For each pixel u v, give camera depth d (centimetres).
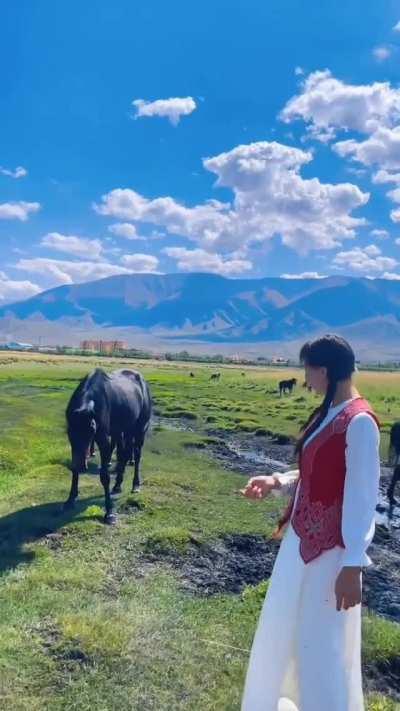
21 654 593
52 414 2452
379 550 1120
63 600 724
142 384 1329
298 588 377
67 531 988
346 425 371
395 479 1477
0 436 1827
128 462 1574
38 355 12838
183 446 2009
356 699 377
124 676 573
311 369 397
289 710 386
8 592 742
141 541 960
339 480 373
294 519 393
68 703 530
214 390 4694
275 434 2341
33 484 1319
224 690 566
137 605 731
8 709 515
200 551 963
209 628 685
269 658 381
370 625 730
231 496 1334
